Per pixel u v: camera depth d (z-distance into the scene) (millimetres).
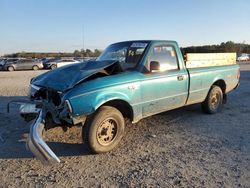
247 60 63594
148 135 6066
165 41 6316
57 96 5012
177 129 6480
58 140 5707
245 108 8703
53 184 4008
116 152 5152
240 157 4906
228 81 8062
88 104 4766
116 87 5141
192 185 3959
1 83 16312
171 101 6273
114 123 5176
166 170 4422
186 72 6574
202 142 5652
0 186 3957
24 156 4957
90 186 3955
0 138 5801
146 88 5648
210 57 7512
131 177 4203
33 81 5789
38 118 4898
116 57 6297
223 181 4066
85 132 4906
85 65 5527
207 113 7762
